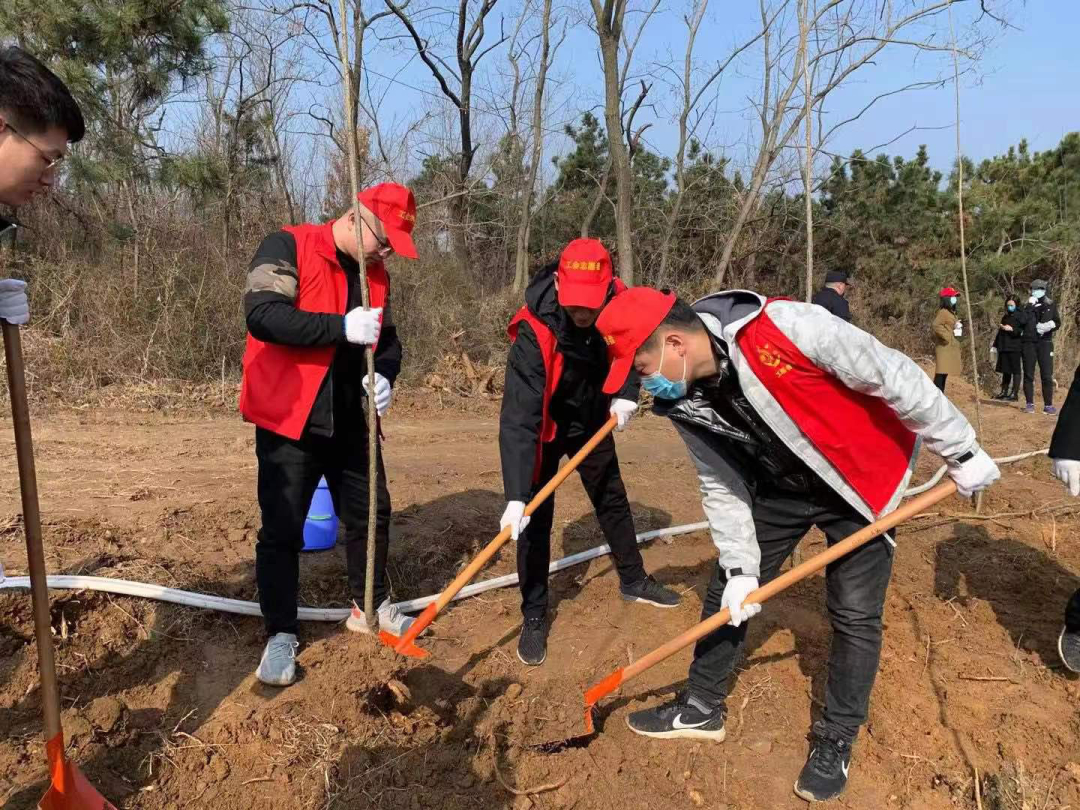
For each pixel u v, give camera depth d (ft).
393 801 8.53
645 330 7.58
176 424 24.26
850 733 8.79
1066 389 45.42
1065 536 15.88
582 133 65.31
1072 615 10.78
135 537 13.29
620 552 12.68
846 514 8.52
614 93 37.40
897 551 15.03
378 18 38.19
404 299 36.60
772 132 37.86
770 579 9.37
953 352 36.52
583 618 12.60
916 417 7.32
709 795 8.87
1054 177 61.41
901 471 8.13
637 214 63.62
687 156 61.41
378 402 9.98
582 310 9.54
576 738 9.61
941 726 9.98
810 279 12.41
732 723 10.06
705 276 60.34
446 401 31.60
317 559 13.42
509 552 14.58
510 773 9.02
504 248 62.54
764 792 8.95
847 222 60.23
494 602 12.96
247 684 10.18
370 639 11.25
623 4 36.58
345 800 8.48
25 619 10.34
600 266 9.45
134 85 33.73
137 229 33.24
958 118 13.05
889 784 9.07
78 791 7.45
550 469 11.35
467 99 56.24
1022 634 12.05
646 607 12.92
